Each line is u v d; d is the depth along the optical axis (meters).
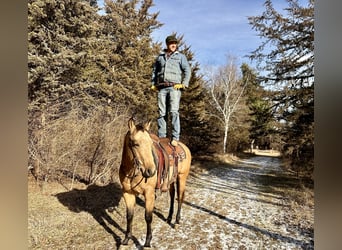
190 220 5.18
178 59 4.68
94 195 6.19
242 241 4.23
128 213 3.77
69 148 6.18
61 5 9.36
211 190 8.44
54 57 8.85
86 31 10.55
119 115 7.83
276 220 5.42
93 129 6.65
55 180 6.69
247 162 21.61
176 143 4.66
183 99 13.41
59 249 3.58
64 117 6.45
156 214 5.42
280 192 8.51
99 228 4.41
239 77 26.75
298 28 7.95
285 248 4.00
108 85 13.39
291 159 9.77
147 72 15.30
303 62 8.16
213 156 18.61
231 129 26.80
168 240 4.12
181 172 4.80
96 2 15.78
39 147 5.93
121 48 15.66
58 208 5.19
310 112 7.93
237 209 6.22
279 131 9.95
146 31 16.77
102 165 7.01
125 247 3.73
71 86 10.20
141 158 3.11
